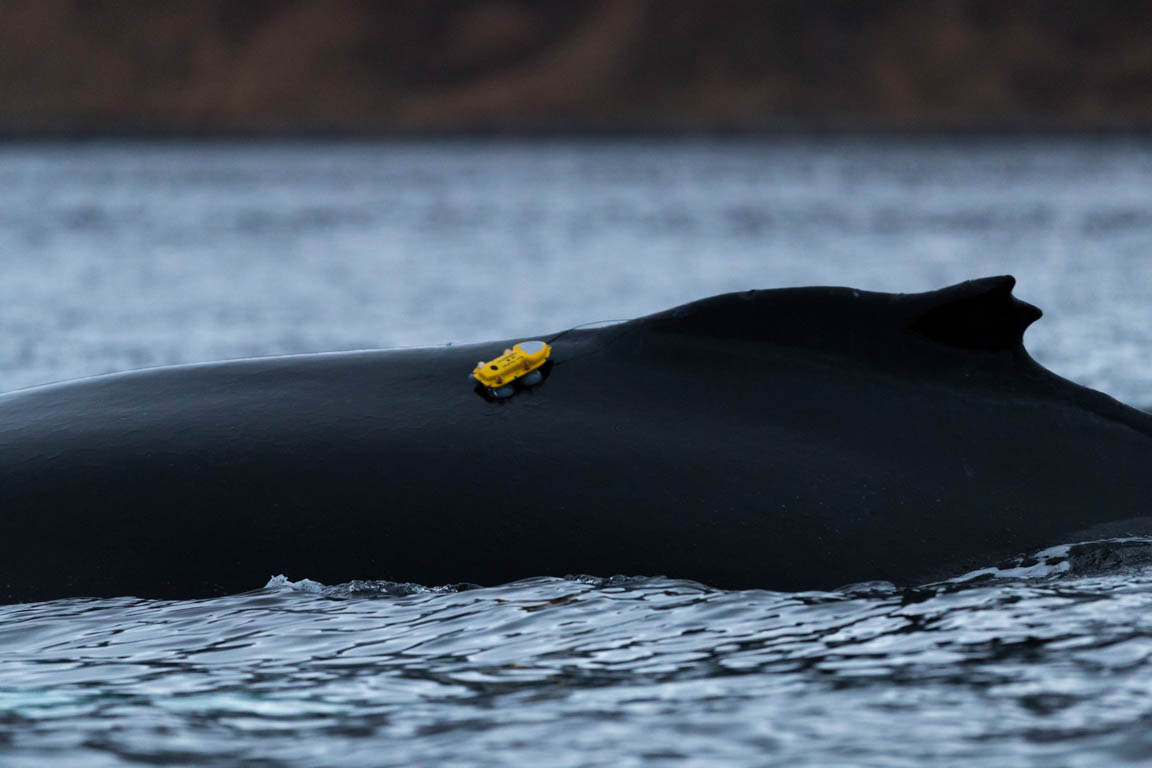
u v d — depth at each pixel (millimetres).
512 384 32219
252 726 23297
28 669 26422
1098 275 136500
